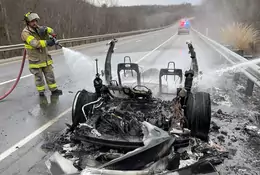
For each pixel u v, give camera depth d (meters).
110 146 3.28
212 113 5.48
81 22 32.84
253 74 6.04
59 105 6.48
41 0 27.42
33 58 6.99
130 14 50.78
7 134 4.79
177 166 3.00
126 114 3.72
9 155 4.01
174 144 3.31
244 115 5.37
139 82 5.56
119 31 40.62
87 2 35.06
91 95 4.46
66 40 21.20
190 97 4.16
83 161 3.11
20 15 24.06
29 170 3.59
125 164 2.86
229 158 3.72
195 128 4.04
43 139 4.55
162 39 29.12
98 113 3.95
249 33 12.60
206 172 2.56
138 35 41.19
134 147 3.19
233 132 4.57
